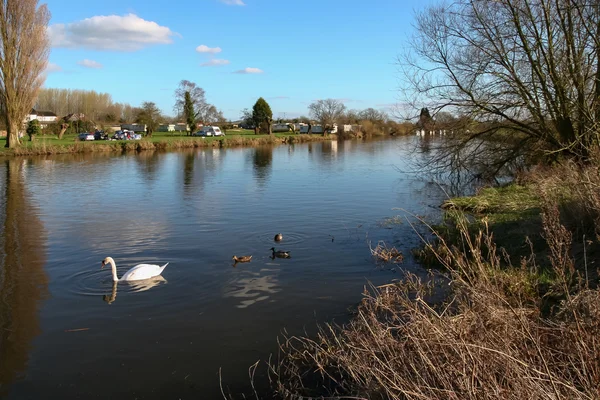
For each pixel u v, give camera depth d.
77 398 5.34
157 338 6.76
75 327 7.15
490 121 18.84
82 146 46.53
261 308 7.80
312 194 20.44
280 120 109.00
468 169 21.38
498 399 3.18
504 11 16.73
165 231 13.44
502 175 21.03
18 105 43.81
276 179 26.02
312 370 5.80
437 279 8.92
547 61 16.03
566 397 3.15
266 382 5.57
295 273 9.62
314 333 6.83
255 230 13.52
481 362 3.44
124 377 5.75
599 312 3.73
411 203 18.12
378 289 8.55
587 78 15.27
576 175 9.59
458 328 4.08
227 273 9.63
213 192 21.06
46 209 17.05
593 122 14.41
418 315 4.59
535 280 7.12
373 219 15.02
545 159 18.00
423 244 11.43
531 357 3.66
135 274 9.21
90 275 9.60
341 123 88.56
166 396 5.35
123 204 18.03
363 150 52.88
